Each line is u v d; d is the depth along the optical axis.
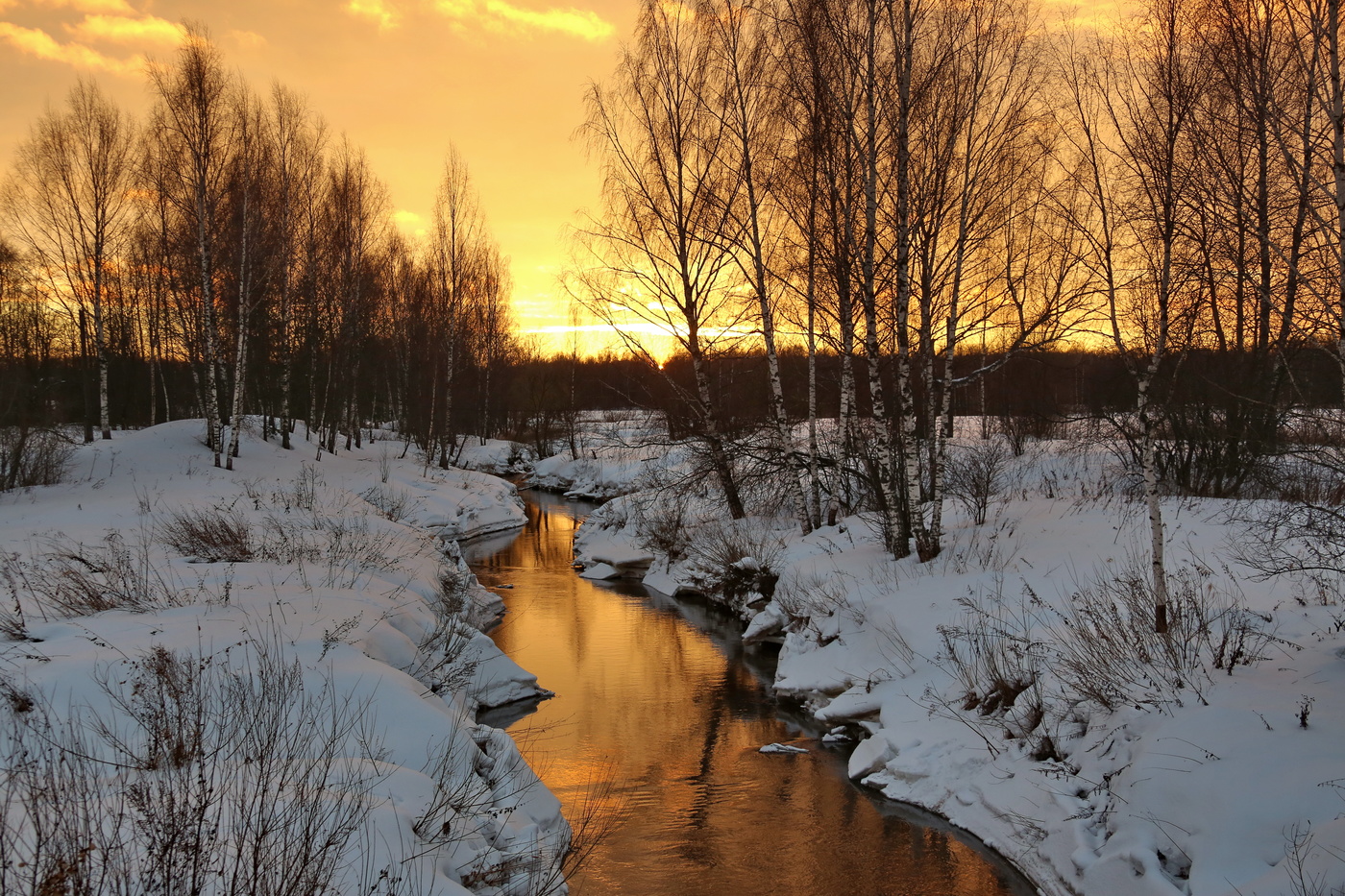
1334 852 4.42
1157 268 8.80
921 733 8.80
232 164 26.56
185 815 4.24
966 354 25.12
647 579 20.52
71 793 4.39
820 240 14.84
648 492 23.36
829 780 8.85
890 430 16.17
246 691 6.94
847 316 15.89
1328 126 6.86
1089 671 7.78
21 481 21.58
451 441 45.25
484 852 5.86
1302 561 8.92
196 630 8.34
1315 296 7.38
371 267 39.41
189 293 31.69
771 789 8.61
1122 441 18.67
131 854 4.16
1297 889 4.38
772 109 16.42
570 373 53.47
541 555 24.91
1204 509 12.27
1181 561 10.30
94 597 9.54
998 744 8.07
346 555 14.09
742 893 6.62
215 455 25.73
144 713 6.30
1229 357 11.89
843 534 16.38
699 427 20.75
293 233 31.23
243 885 3.99
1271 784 5.32
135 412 47.91
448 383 39.62
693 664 13.35
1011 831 7.04
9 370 24.97
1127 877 5.52
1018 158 13.16
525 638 14.98
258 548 13.75
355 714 7.18
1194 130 7.89
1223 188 7.71
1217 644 7.76
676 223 18.30
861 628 11.54
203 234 25.84
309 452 32.66
